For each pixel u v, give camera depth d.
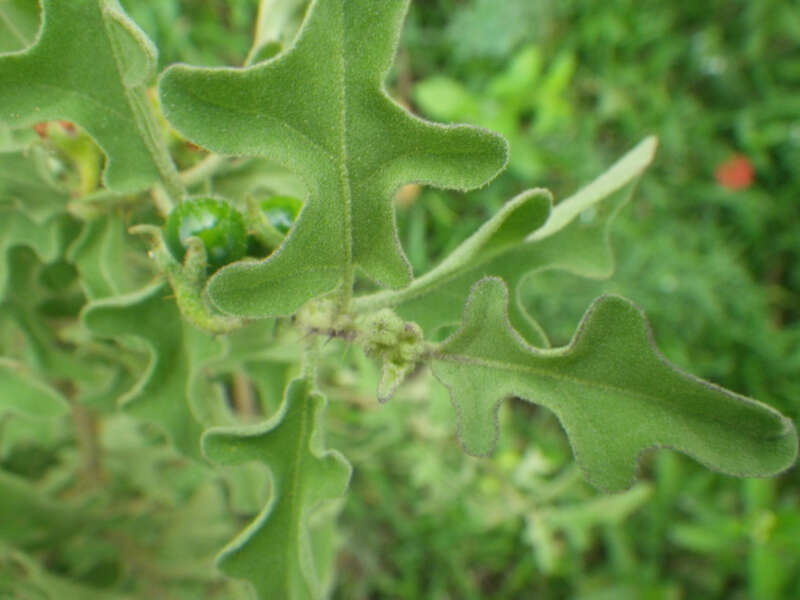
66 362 0.14
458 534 0.29
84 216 0.11
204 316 0.09
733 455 0.07
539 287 0.29
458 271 0.10
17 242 0.12
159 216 0.11
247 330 0.12
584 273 0.10
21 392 0.13
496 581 0.30
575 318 0.29
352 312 0.09
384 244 0.08
